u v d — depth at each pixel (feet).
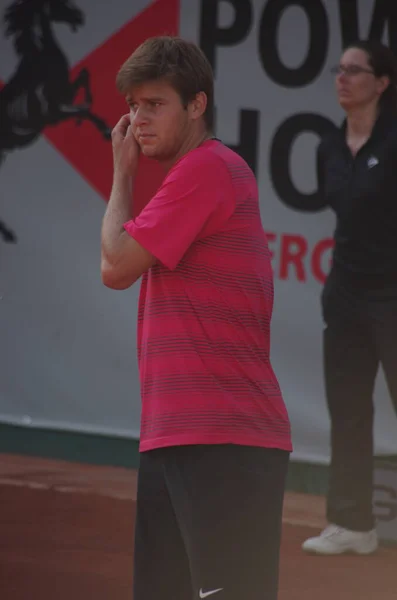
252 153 77.05
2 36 84.43
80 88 82.38
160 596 31.83
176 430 30.09
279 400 31.24
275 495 30.66
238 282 30.55
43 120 83.41
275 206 76.54
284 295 76.33
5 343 85.25
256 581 30.07
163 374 30.53
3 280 84.89
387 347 58.75
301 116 75.82
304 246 75.92
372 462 60.18
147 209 30.45
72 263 83.05
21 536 60.44
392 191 57.72
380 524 63.21
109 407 82.94
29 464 82.43
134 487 75.00
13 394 85.51
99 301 82.58
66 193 82.99
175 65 30.91
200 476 30.04
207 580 30.04
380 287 58.65
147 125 31.27
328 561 57.88
